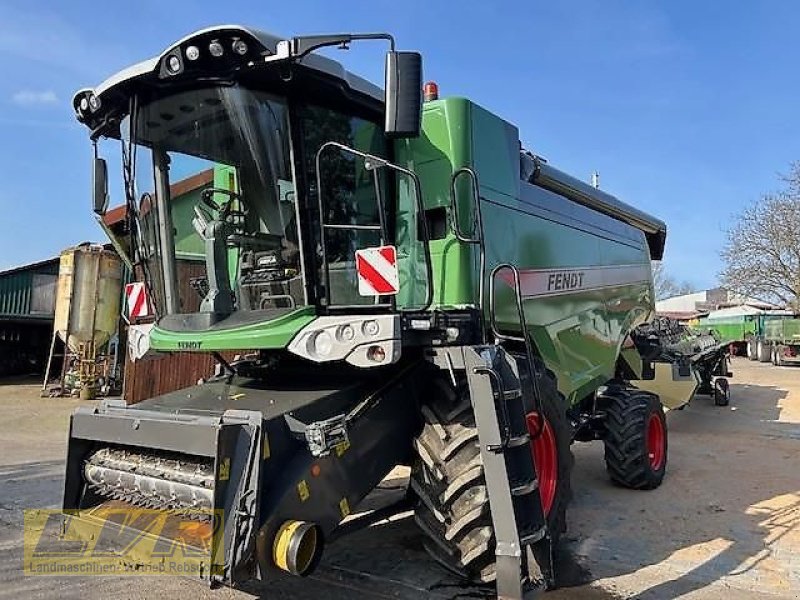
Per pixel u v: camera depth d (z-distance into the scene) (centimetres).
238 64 378
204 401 386
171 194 432
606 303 684
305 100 395
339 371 423
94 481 375
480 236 406
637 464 648
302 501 322
